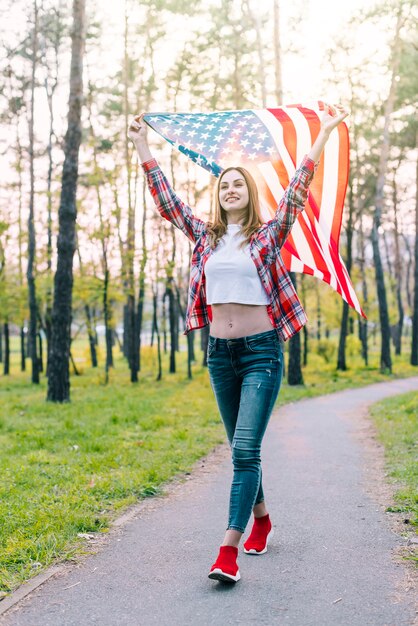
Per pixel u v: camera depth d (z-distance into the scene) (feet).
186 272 103.19
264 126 13.08
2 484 18.58
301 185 11.29
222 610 9.77
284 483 19.12
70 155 49.11
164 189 12.35
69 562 12.10
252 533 12.53
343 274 12.67
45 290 83.05
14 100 86.84
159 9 82.07
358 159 100.32
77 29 48.52
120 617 9.62
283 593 10.39
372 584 10.67
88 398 53.72
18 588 10.75
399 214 135.74
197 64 90.12
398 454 23.47
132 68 89.35
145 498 17.46
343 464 22.18
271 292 11.32
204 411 39.24
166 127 12.93
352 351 122.31
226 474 20.77
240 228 11.56
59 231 49.60
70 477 19.60
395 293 135.64
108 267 79.41
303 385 66.54
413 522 14.12
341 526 14.25
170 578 11.21
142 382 79.46
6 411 43.16
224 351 11.41
